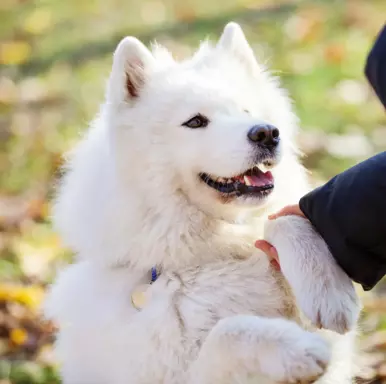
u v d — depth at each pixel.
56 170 7.35
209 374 3.42
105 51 10.51
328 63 9.29
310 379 3.18
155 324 3.58
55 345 4.44
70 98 9.13
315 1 11.51
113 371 3.74
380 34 2.88
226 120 3.80
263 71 4.39
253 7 11.56
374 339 4.93
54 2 13.01
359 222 3.28
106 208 3.79
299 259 3.45
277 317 3.66
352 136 7.62
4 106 9.12
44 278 5.93
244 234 3.82
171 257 3.74
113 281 3.79
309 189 4.21
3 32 11.68
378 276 3.42
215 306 3.62
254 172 3.82
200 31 10.79
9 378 4.79
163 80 3.95
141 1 12.73
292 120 4.22
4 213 6.88
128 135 3.82
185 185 3.80
